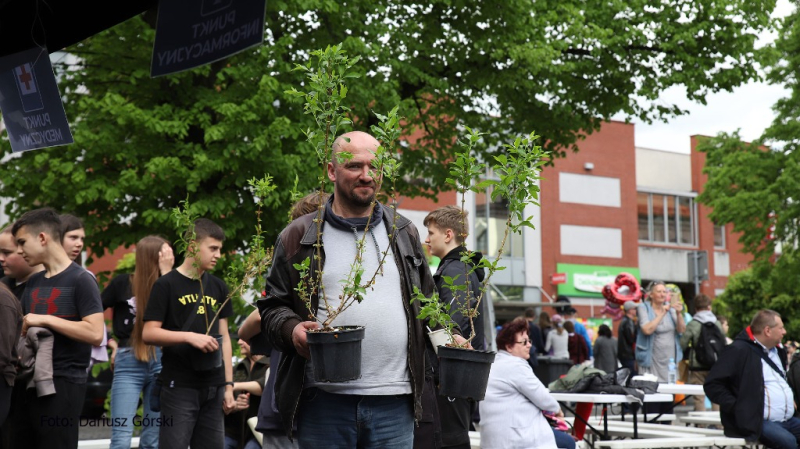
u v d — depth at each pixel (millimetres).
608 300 16828
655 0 16188
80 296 5602
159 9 5383
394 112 3811
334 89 3748
